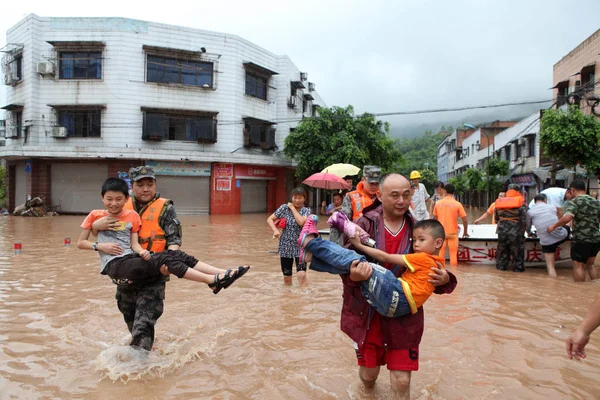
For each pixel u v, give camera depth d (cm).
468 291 641
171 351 393
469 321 487
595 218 702
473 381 335
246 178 2688
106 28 2394
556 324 481
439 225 285
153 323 383
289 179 3105
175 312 518
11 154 2278
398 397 280
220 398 305
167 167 2439
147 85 2439
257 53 2791
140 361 360
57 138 2416
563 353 394
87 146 2394
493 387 325
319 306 546
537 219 781
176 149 2492
